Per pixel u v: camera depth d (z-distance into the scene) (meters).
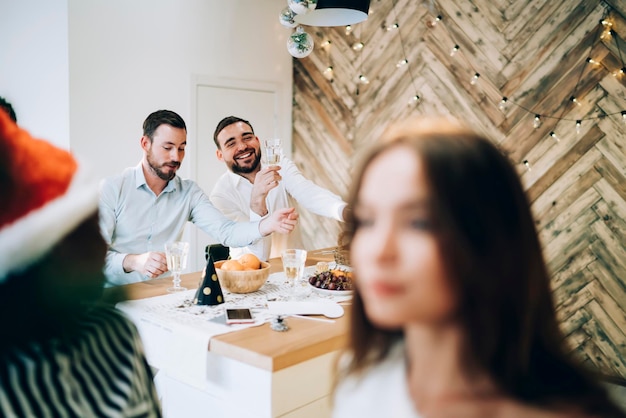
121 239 2.50
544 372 0.49
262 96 4.66
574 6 3.19
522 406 0.46
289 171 3.04
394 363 0.59
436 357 0.49
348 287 1.95
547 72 3.33
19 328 0.58
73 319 0.62
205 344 1.48
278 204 3.15
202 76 4.27
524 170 3.48
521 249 0.46
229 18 4.39
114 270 2.14
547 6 3.30
